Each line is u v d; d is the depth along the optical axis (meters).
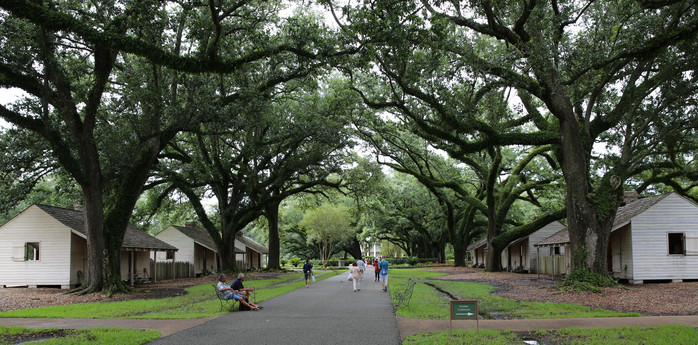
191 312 14.38
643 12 18.42
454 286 24.09
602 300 16.52
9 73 17.84
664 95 20.31
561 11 18.50
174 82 21.47
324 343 9.23
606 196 20.23
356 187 42.81
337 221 63.09
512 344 9.23
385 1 15.78
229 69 18.36
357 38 17.38
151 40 19.02
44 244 25.56
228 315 13.41
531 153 35.91
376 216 53.62
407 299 16.50
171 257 38.56
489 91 21.84
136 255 29.97
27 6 15.01
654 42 17.52
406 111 22.55
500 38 20.62
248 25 20.69
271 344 9.16
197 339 9.71
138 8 16.62
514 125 29.91
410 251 79.19
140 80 19.72
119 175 21.19
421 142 39.69
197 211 35.16
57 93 19.45
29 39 17.72
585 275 19.62
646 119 20.56
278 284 27.88
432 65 18.73
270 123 29.33
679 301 15.78
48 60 17.88
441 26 16.31
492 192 35.28
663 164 27.02
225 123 21.64
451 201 48.47
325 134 28.67
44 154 21.45
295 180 41.53
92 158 20.36
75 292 20.52
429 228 60.09
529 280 27.78
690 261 23.91
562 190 36.31
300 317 12.85
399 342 9.35
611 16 17.64
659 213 24.20
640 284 23.19
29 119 18.73
